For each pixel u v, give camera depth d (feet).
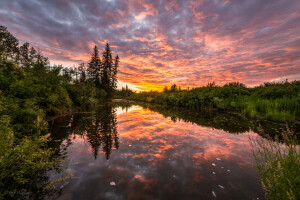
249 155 11.45
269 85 47.73
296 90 33.60
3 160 6.55
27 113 12.84
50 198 6.45
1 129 7.59
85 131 18.19
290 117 24.50
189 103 52.39
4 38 43.88
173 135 16.99
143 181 7.95
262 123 23.94
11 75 14.94
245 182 7.93
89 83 59.06
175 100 63.62
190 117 30.63
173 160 10.57
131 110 43.78
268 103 31.27
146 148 12.90
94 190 7.09
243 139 15.55
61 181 7.76
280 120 25.34
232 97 44.86
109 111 39.60
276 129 19.60
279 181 6.19
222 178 8.32
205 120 27.02
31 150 8.14
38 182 7.59
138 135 16.93
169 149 12.71
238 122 25.02
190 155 11.48
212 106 45.73
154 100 87.76
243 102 37.73
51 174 8.39
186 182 7.91
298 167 6.26
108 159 10.57
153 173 8.79
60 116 27.78
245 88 50.65
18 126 11.14
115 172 8.80
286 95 32.68
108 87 96.84
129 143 14.14
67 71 47.91
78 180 7.89
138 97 114.62
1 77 13.48
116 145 13.52
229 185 7.65
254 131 18.83
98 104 60.85
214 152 12.10
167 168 9.41
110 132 18.04
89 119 26.37
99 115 31.53
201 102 48.24
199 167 9.59
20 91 14.02
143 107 55.26
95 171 8.87
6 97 12.05
